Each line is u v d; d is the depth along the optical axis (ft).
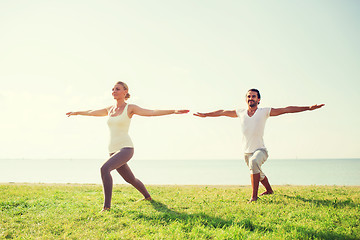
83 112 22.33
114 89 20.66
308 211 17.39
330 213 16.63
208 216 16.43
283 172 190.70
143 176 134.82
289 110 21.30
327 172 185.78
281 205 19.25
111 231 13.67
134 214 16.74
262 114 21.98
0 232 13.71
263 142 22.48
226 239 12.28
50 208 18.56
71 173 140.87
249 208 18.20
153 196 24.45
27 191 26.53
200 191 27.53
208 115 23.58
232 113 23.70
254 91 22.59
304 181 95.04
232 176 135.54
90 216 16.14
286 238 12.17
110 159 18.66
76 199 22.25
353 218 15.55
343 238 12.28
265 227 14.12
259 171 21.66
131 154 19.58
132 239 12.58
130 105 19.98
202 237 12.52
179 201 21.39
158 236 12.69
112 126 19.71
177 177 125.59
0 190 27.07
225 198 22.93
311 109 20.52
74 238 12.79
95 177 100.73
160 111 19.52
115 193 26.55
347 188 30.86
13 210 18.06
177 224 14.82
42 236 13.04
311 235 12.59
